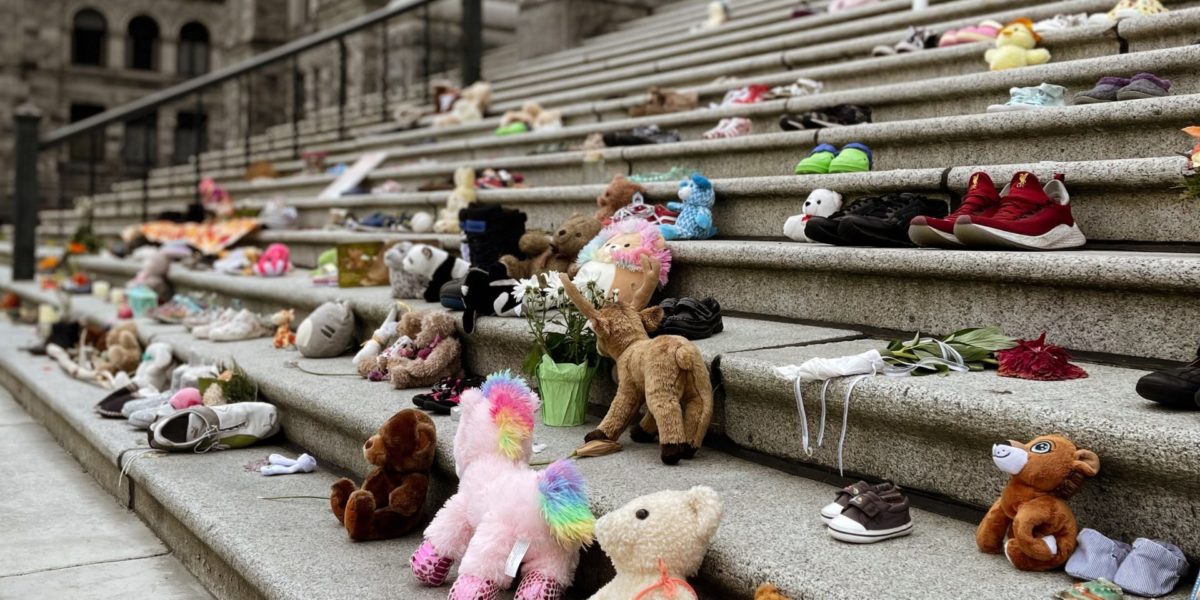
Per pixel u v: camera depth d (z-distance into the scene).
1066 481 2.19
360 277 5.86
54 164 31.28
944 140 4.54
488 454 2.89
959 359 2.86
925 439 2.64
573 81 10.34
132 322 6.54
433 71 18.66
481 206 4.89
